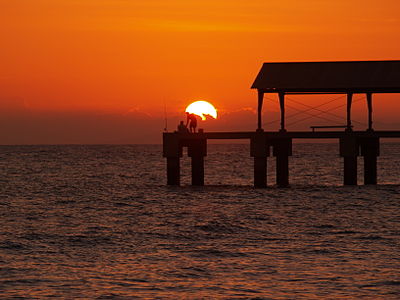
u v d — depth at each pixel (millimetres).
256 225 87812
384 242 73375
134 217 97938
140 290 53750
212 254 67562
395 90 134000
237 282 56000
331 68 140125
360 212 100625
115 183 175000
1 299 51188
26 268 61375
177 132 140625
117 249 70875
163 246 72562
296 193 130375
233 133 137000
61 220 95000
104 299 51281
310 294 52281
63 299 51281
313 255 66375
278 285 54938
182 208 108812
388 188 136375
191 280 56781
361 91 134125
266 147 136250
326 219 93062
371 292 52656
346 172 135000
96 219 96000
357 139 137000
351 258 64625
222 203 115250
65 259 65500
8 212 105125
